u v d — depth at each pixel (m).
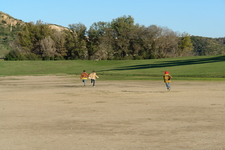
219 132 11.01
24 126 12.48
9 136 10.81
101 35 129.88
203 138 10.19
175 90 27.86
